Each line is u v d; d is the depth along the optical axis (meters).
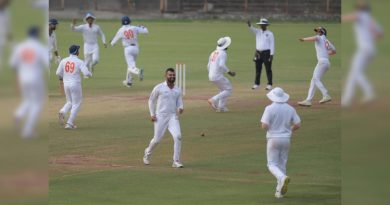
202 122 50.91
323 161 38.47
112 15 153.00
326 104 58.50
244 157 39.91
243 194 31.34
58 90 63.47
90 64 74.94
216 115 53.78
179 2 159.12
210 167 37.38
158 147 43.00
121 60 90.75
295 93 64.94
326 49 56.94
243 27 141.62
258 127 49.19
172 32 130.12
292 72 80.62
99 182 33.66
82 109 55.88
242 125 49.88
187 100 60.53
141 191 31.77
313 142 43.75
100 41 112.06
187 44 110.50
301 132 46.97
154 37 121.06
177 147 37.25
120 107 56.94
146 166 37.66
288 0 158.12
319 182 33.69
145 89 66.88
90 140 44.31
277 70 82.44
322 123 50.12
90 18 73.56
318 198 30.41
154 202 29.67
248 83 71.94
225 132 47.44
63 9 149.50
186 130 48.12
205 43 112.06
